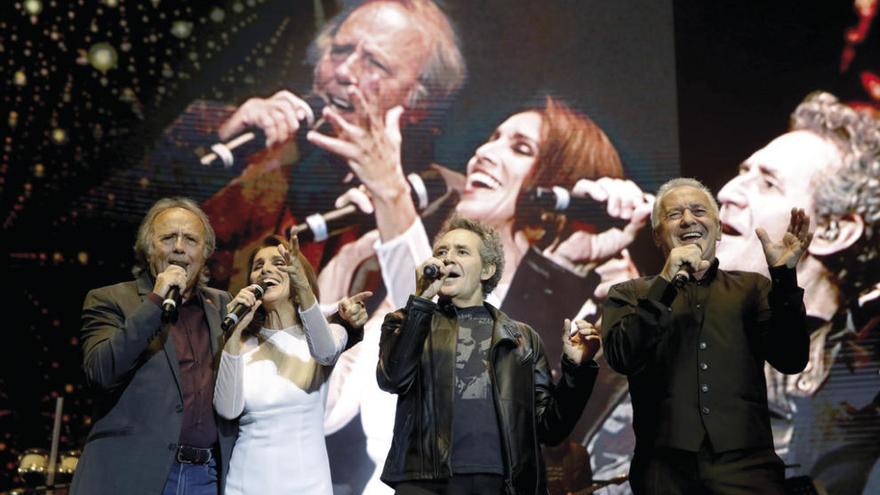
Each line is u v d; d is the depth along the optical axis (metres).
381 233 5.87
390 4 6.18
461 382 2.70
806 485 2.66
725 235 5.91
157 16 5.93
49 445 5.29
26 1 5.72
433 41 6.16
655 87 6.12
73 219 5.57
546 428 2.78
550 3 6.23
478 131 6.05
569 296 5.83
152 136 5.78
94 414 2.76
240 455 2.79
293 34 6.08
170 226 2.93
